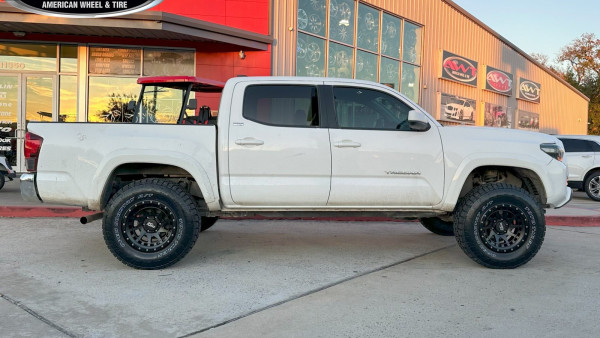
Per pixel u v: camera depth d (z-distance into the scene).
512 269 5.43
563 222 8.89
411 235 7.39
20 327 3.62
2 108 12.80
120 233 5.09
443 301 4.31
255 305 4.16
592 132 47.44
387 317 3.91
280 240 6.84
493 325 3.76
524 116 26.62
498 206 5.34
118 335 3.51
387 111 5.54
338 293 4.51
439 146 5.43
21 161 12.86
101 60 12.82
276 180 5.27
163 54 12.94
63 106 12.86
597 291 4.64
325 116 5.39
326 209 5.42
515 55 25.42
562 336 3.56
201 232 7.34
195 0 12.63
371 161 5.34
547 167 5.48
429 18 19.12
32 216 8.27
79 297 4.31
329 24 14.98
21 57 12.73
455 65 20.45
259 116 5.34
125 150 5.13
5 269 5.12
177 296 4.37
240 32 12.38
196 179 5.16
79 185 5.13
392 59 17.59
